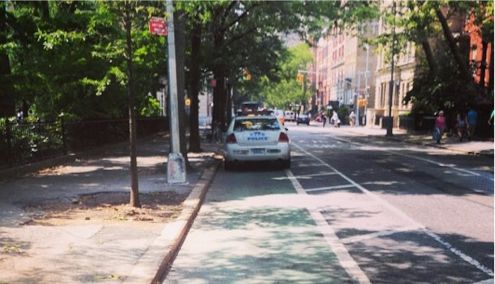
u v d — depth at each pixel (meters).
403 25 26.36
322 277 4.97
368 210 8.23
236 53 24.70
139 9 7.78
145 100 23.44
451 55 32.09
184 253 5.79
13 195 8.76
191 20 14.44
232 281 4.86
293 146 23.67
